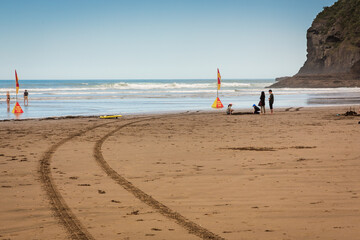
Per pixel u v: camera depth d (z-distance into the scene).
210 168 9.47
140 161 10.45
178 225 5.40
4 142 14.09
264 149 12.25
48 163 10.20
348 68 182.00
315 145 12.86
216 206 6.32
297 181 8.01
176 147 12.86
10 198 6.85
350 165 9.60
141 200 6.73
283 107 33.47
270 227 5.25
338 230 5.08
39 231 5.20
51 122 21.67
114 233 5.11
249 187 7.56
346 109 30.59
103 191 7.34
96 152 11.91
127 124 20.55
